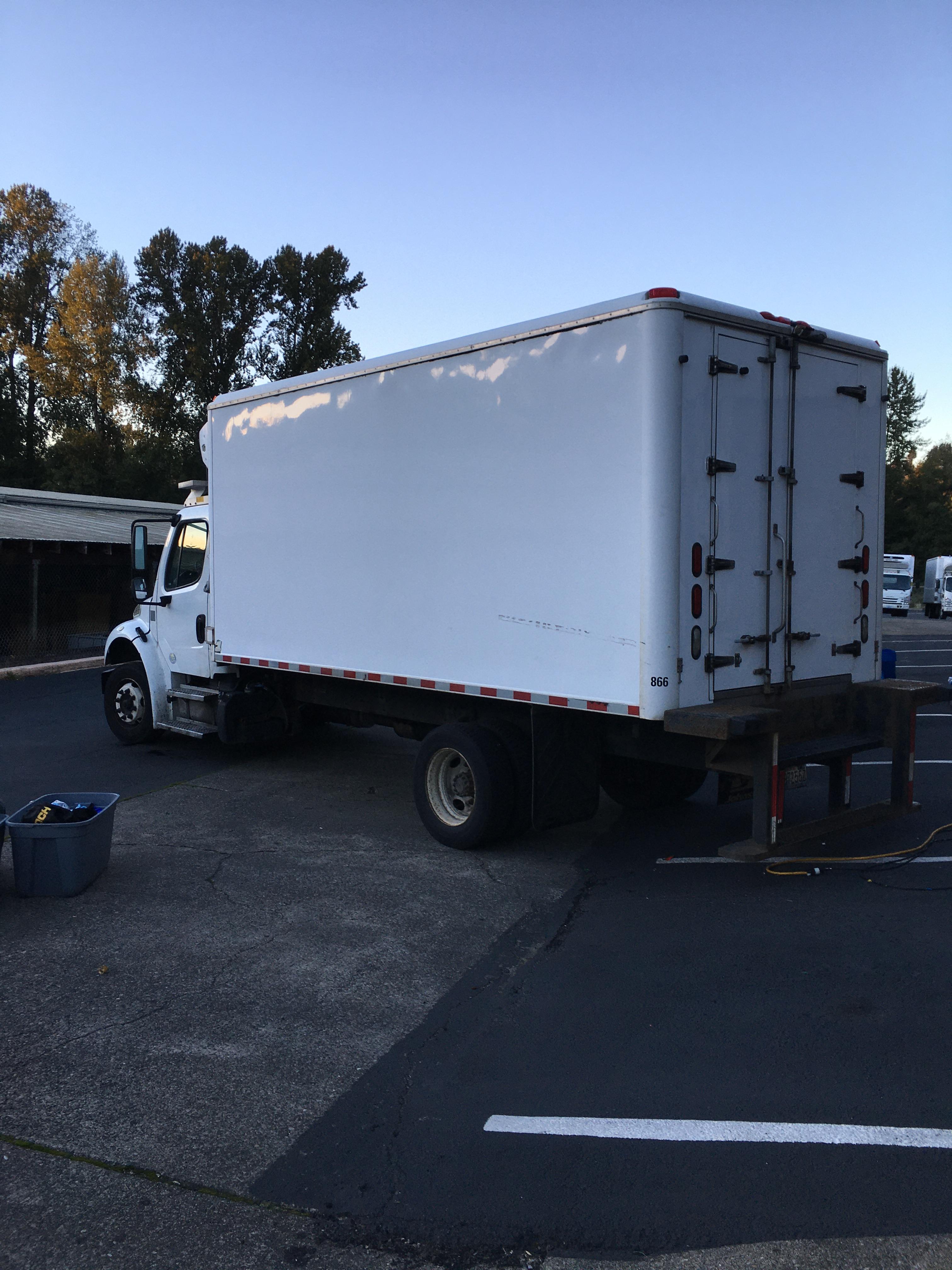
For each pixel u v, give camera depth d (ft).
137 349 155.94
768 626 19.24
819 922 17.16
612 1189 9.91
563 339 18.76
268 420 26.53
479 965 15.80
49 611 68.95
